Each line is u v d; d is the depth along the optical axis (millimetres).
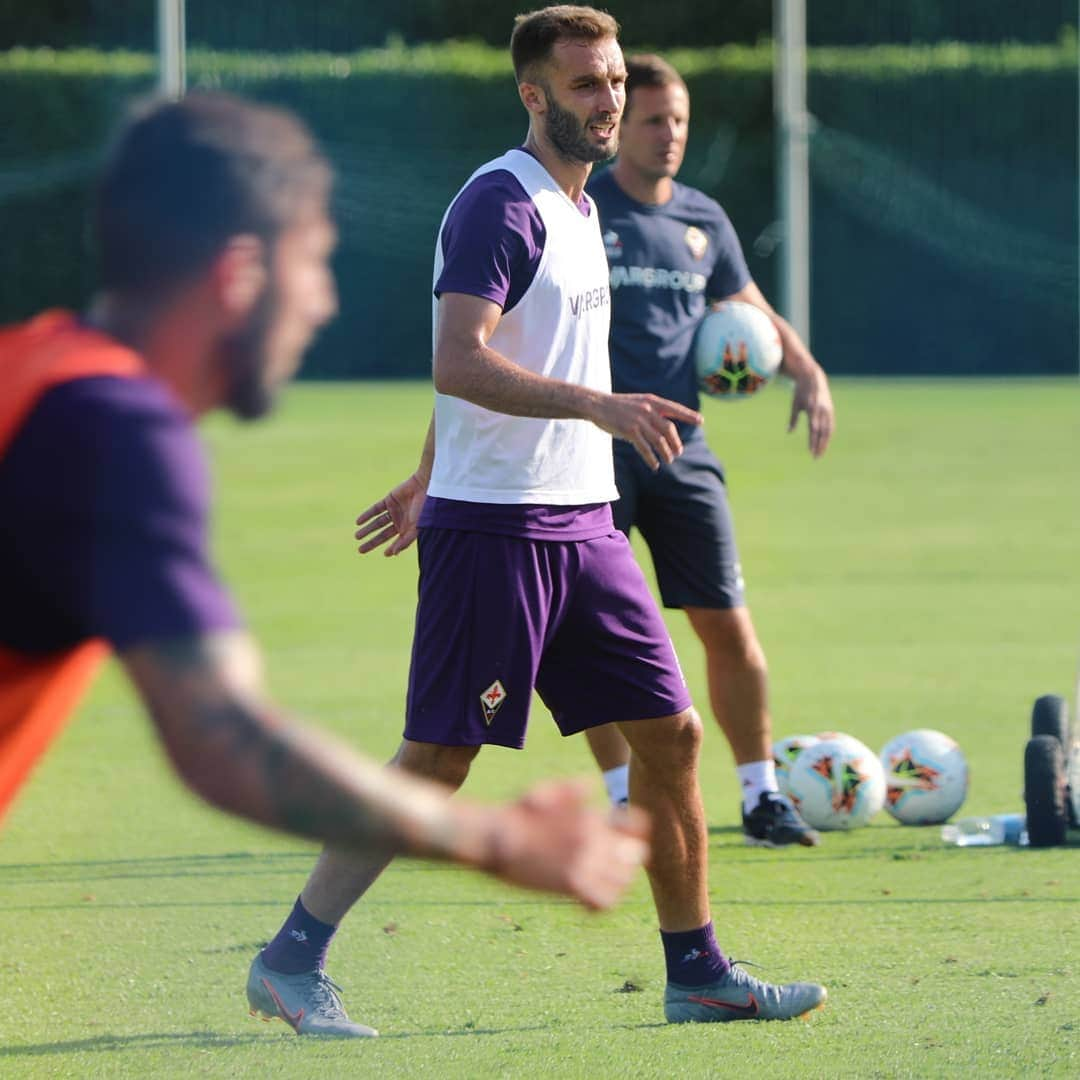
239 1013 15453
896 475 61719
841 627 36500
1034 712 22047
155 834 22266
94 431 6613
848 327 111812
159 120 7090
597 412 13625
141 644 6520
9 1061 14008
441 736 15375
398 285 113125
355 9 123562
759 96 111750
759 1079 13211
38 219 113062
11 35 124000
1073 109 108750
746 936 17500
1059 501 54812
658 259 22672
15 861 20953
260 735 6590
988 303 110625
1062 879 19484
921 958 16594
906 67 109812
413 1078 13398
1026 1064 13508
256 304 7094
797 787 22141
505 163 15492
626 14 124875
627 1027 14781
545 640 15391
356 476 63500
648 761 15133
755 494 57719
